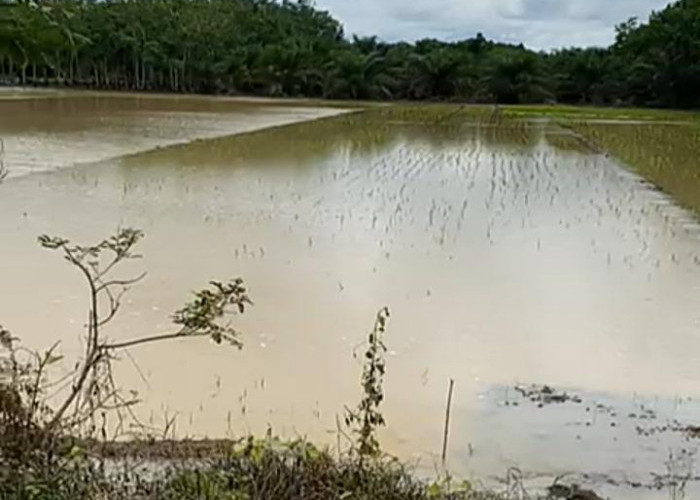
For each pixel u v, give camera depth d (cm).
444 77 5103
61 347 543
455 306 714
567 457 427
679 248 999
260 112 3759
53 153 1831
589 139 2742
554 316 695
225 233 998
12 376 382
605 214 1253
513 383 539
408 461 410
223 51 5597
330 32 7375
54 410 376
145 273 748
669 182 1677
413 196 1384
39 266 777
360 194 1388
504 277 828
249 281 765
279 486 273
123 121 2895
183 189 1364
